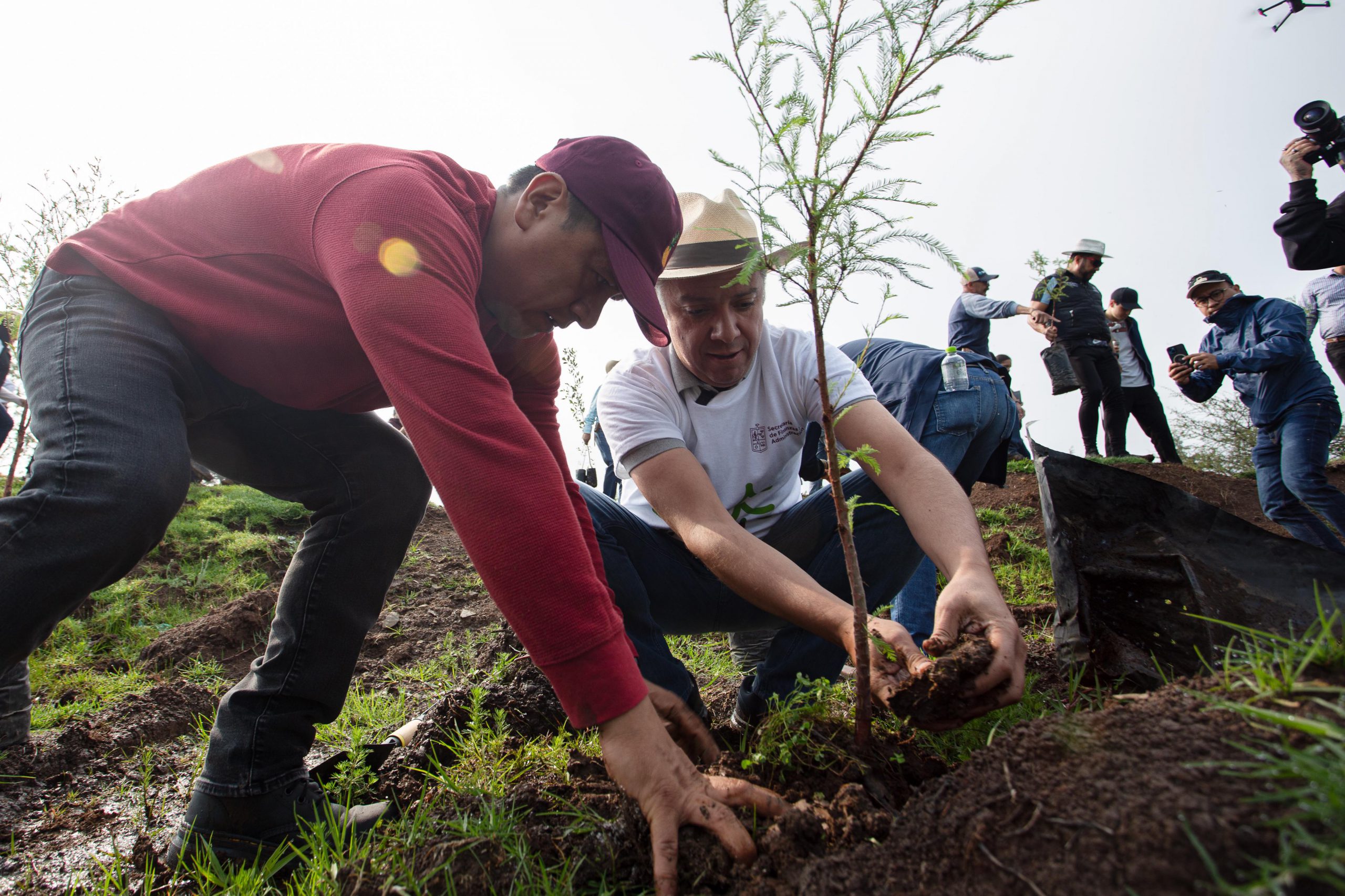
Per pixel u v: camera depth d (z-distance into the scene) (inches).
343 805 79.0
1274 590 81.8
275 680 74.1
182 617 210.8
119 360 63.7
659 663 86.7
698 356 92.6
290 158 70.8
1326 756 40.4
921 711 63.2
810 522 98.9
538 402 91.7
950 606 66.4
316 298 68.6
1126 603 84.1
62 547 56.3
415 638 194.5
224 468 83.3
